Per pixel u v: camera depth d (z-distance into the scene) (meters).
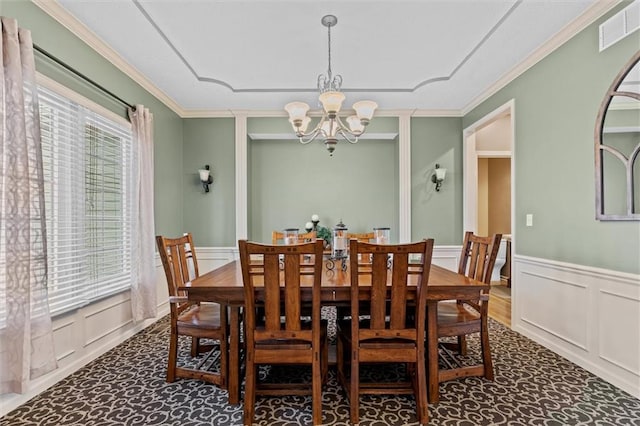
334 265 2.51
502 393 2.06
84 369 2.40
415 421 1.80
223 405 1.96
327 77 3.38
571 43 2.50
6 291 1.77
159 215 3.74
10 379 1.79
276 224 4.78
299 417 1.84
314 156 4.79
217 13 2.32
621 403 1.93
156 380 2.24
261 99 3.97
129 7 2.25
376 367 2.46
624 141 2.08
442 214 4.41
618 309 2.11
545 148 2.79
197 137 4.38
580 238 2.42
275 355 1.78
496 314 3.71
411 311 2.49
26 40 1.87
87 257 2.58
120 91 3.00
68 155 2.40
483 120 3.84
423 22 2.44
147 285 3.12
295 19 2.40
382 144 4.80
